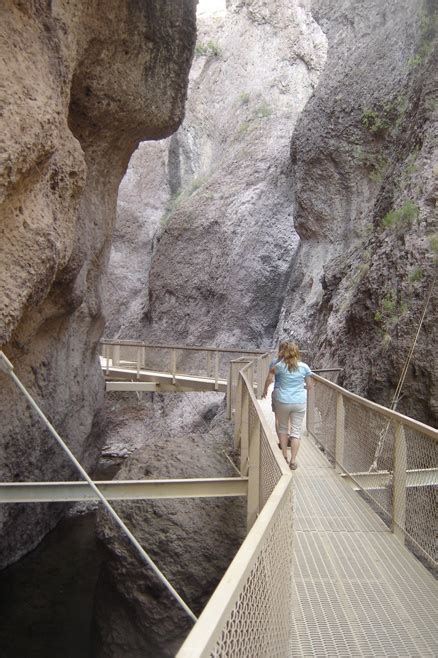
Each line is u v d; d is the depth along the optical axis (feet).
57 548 45.55
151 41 44.09
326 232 73.97
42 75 25.44
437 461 17.04
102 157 48.16
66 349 45.57
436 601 15.79
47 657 31.37
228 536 26.86
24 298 25.04
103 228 50.37
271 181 96.73
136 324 111.55
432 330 31.40
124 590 25.49
